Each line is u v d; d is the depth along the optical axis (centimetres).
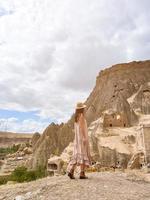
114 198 870
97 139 7444
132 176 1420
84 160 1199
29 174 3856
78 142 1209
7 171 7700
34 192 979
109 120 8681
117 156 6556
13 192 1045
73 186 1018
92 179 1198
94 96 14562
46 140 10162
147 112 11125
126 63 14612
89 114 12788
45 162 9088
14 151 14175
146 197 928
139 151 6294
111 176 1360
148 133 6269
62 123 11462
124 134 7681
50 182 1131
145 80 13838
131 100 12044
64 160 6056
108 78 14562
